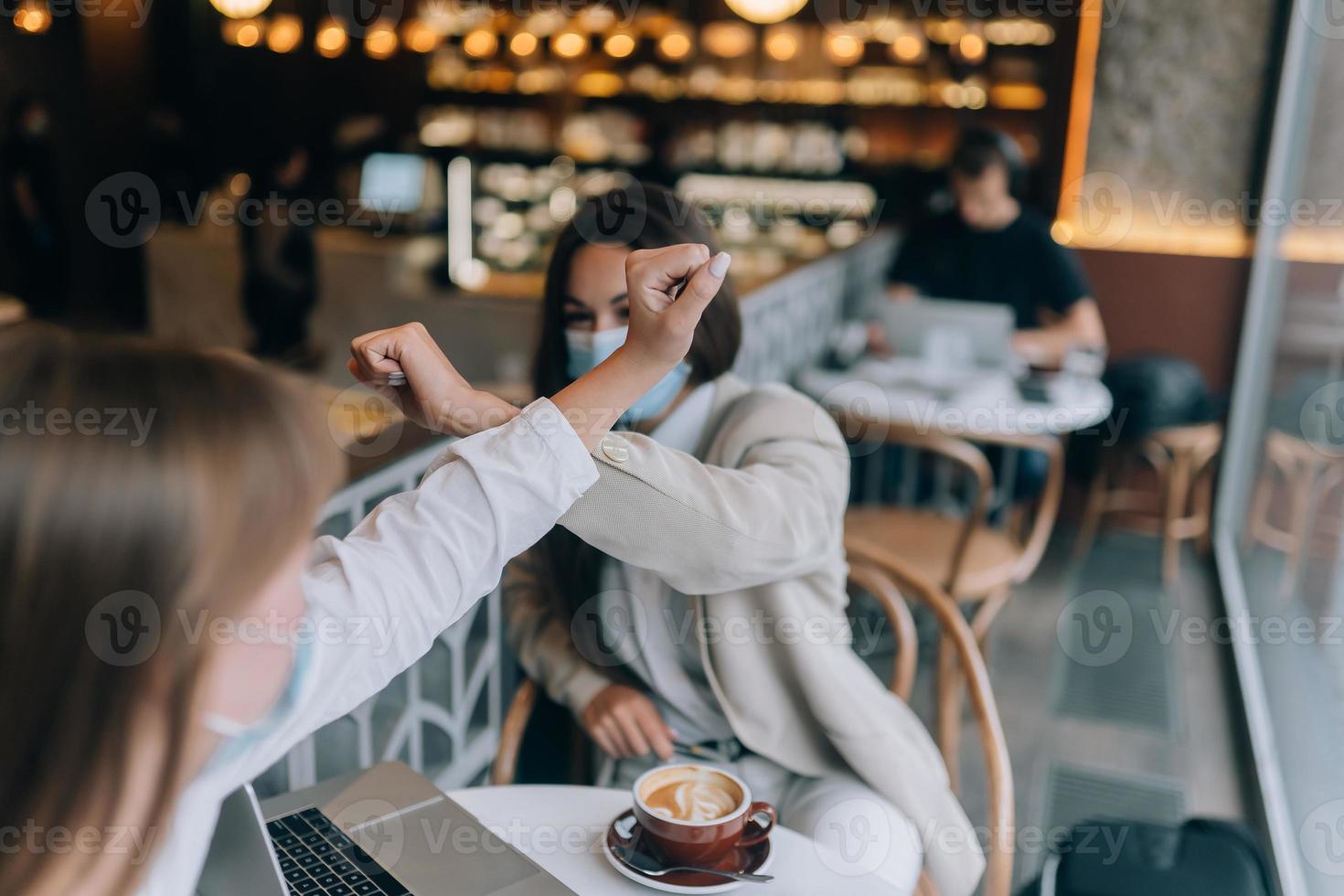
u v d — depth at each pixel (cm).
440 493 66
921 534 289
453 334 462
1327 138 301
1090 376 364
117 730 44
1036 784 261
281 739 59
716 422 137
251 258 485
